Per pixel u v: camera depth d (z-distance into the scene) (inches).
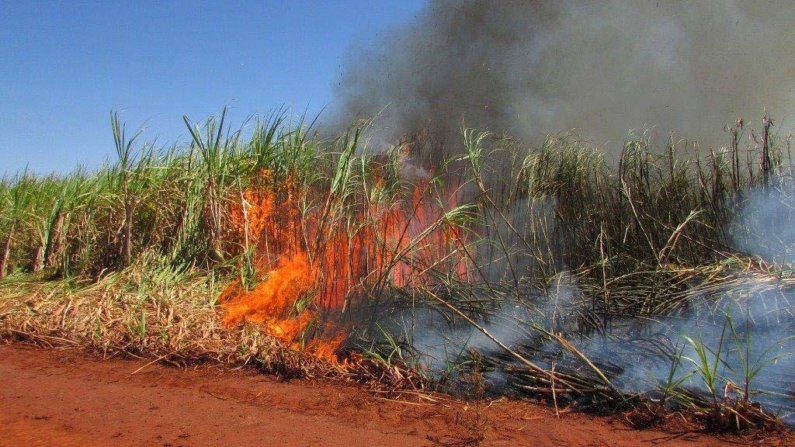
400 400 160.4
